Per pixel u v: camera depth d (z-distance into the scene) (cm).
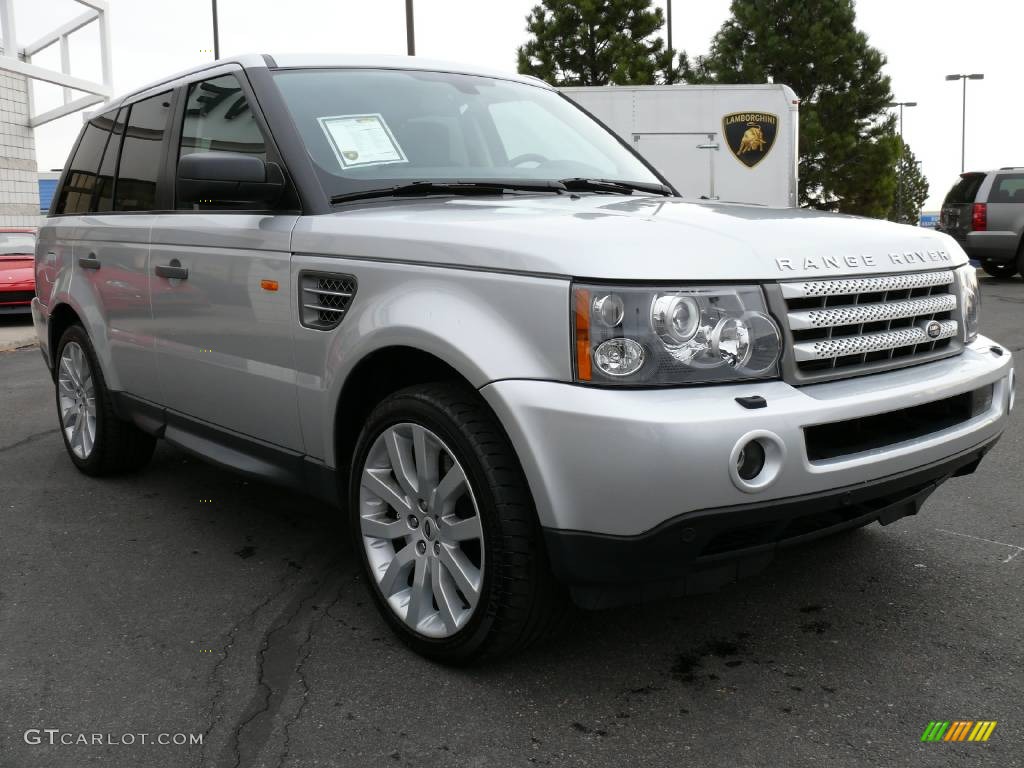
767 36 3073
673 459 218
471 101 377
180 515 420
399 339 261
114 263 418
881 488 248
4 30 1889
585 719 245
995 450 505
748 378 235
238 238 330
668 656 278
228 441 357
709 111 1404
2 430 604
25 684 267
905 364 267
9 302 1275
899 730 236
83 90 1975
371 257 278
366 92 354
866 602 312
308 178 312
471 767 224
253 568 356
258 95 338
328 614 313
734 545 238
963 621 297
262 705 254
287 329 309
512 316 239
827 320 246
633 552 226
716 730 238
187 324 364
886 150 3038
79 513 423
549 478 230
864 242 269
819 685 259
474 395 257
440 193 322
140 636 298
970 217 1593
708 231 249
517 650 260
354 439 305
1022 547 360
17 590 336
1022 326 1007
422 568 274
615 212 278
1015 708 245
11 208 1970
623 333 226
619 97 1406
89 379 471
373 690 262
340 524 407
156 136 408
